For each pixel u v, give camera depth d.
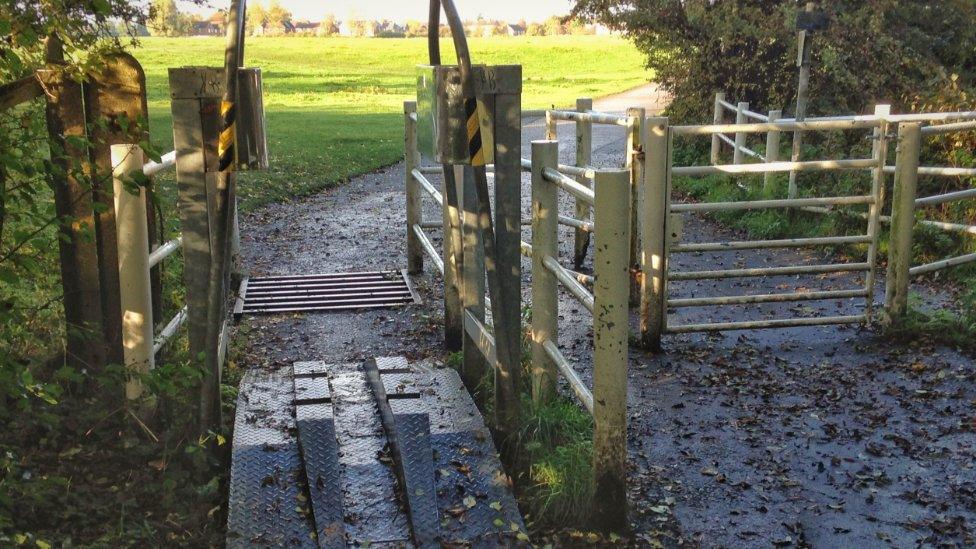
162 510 4.38
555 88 40.53
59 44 4.61
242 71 4.39
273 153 18.38
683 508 4.71
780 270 7.34
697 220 12.56
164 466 4.58
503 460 4.96
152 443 4.75
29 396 4.77
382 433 5.01
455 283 6.83
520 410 5.08
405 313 7.97
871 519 4.61
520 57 62.09
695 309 8.32
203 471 4.60
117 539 4.06
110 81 4.70
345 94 36.91
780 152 15.93
